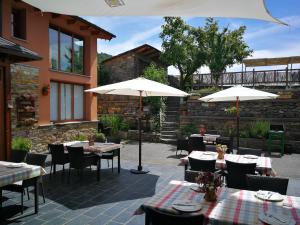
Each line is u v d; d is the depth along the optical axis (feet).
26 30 29.43
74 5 11.85
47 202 16.67
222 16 12.21
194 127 42.32
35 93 30.25
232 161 16.87
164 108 48.70
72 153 20.80
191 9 11.49
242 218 8.82
